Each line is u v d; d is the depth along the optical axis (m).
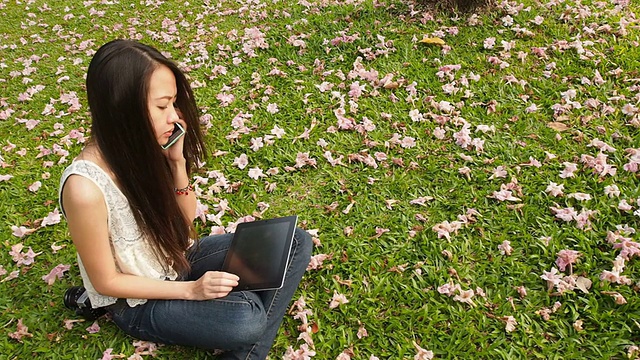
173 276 2.72
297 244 2.80
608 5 5.29
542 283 2.93
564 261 2.95
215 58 5.42
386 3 5.70
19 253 3.38
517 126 4.00
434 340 2.69
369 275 3.06
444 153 3.87
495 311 2.79
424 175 3.71
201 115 4.48
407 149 3.93
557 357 2.55
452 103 4.30
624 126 3.87
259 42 5.45
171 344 2.65
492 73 4.57
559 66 4.54
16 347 2.86
